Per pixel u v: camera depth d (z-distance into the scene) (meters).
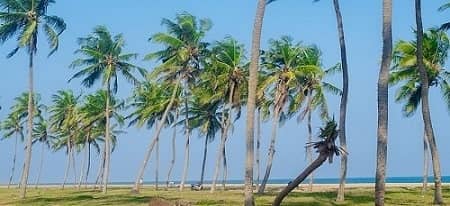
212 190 56.44
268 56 47.19
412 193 43.03
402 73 42.03
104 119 72.94
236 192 55.00
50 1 46.25
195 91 55.62
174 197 42.38
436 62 42.59
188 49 50.66
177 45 50.06
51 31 46.34
